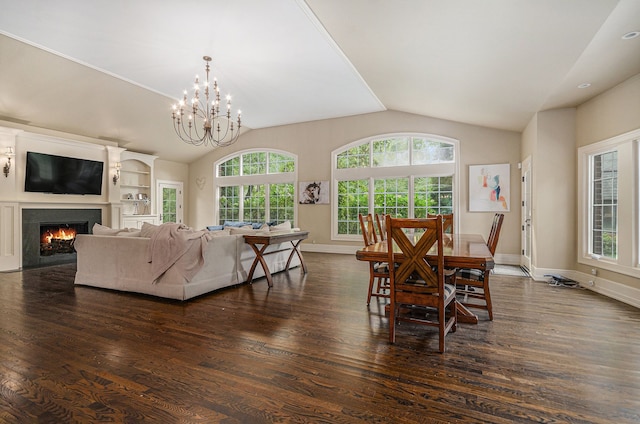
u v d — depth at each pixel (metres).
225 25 3.56
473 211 6.09
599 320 2.82
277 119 7.54
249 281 4.25
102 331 2.56
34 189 5.62
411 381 1.82
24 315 2.96
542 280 4.39
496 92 4.18
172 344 2.31
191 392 1.70
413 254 2.25
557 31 2.56
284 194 8.03
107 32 3.74
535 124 4.54
